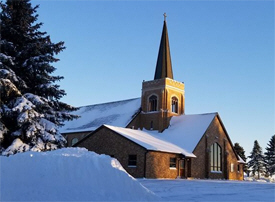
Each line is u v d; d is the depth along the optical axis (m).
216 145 49.81
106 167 14.40
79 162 14.02
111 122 55.75
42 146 24.08
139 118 55.34
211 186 28.50
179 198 18.22
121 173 14.53
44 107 26.00
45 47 26.94
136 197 13.84
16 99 24.09
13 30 26.45
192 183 31.56
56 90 26.77
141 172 37.75
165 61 57.44
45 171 13.07
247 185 31.70
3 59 23.95
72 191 12.68
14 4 27.70
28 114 23.59
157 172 38.84
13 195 11.76
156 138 46.03
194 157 43.69
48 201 11.88
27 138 24.22
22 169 12.95
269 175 85.94
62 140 25.88
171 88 54.81
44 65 25.97
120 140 40.44
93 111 63.50
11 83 22.92
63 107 27.73
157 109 53.72
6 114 23.70
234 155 53.03
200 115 51.91
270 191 24.44
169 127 52.56
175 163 41.84
